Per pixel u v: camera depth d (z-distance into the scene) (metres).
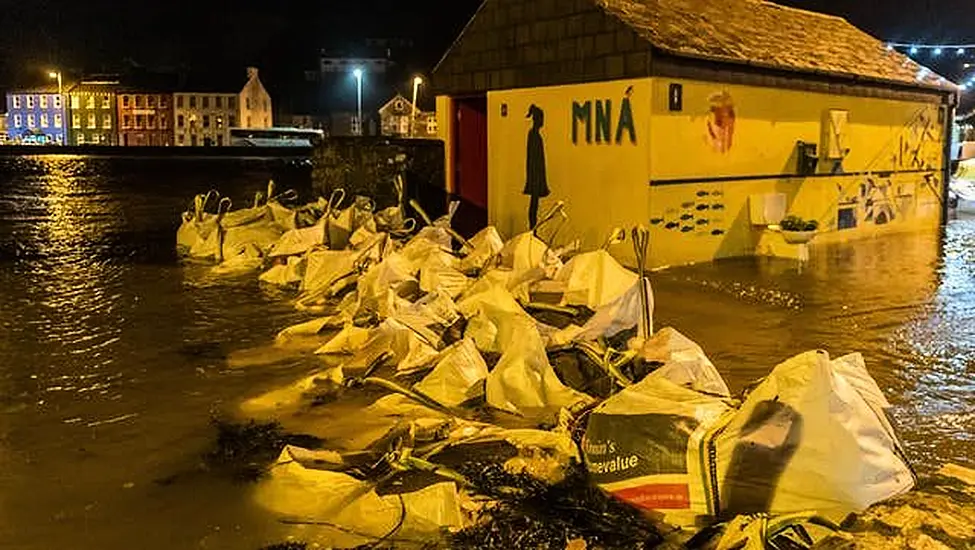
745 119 13.59
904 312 9.88
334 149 18.19
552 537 4.63
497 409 6.74
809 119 14.84
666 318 9.62
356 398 7.07
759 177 14.01
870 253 14.43
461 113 16.25
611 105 12.70
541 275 9.47
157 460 5.80
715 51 12.77
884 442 4.70
